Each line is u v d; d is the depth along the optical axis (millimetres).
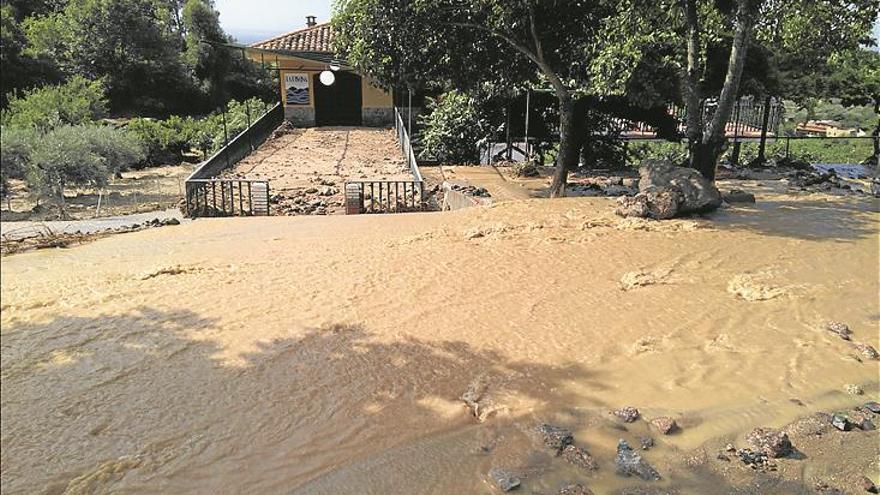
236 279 7973
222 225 11094
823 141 26500
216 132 22266
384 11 11461
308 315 6875
